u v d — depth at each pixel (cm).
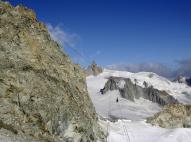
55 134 4547
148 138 7975
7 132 3559
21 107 4166
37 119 4259
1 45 4603
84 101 5900
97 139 6016
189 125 9438
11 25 5012
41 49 5262
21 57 4731
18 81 4366
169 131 8494
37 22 5631
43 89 4644
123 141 7400
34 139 3862
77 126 5100
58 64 5531
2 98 4041
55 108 4659
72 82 5734
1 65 4372
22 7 5534
